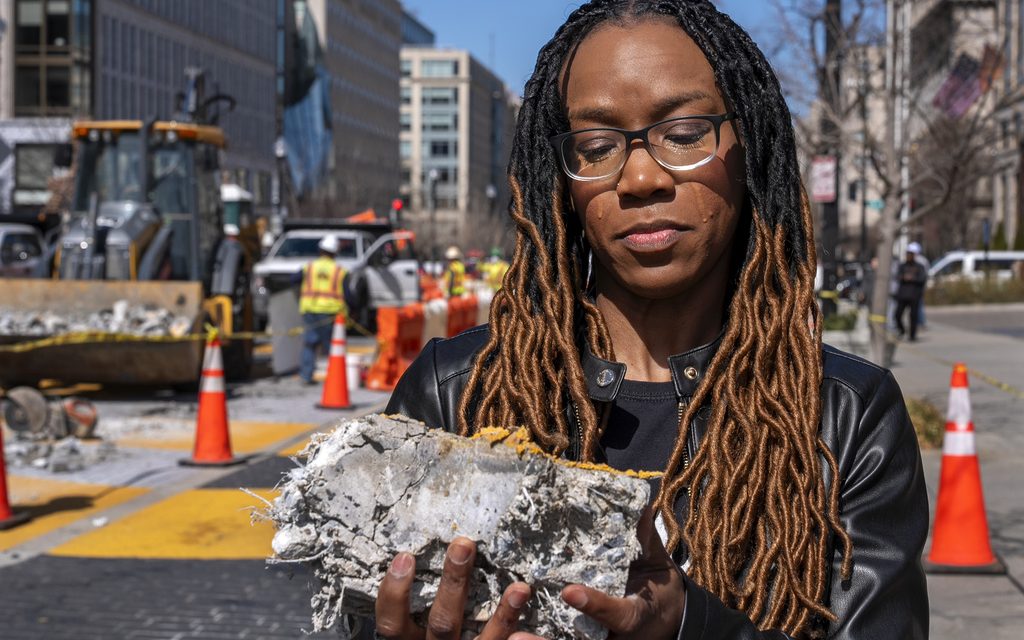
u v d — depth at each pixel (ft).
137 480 28.96
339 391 43.04
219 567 21.38
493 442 3.89
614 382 5.04
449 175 505.66
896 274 75.56
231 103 54.60
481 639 3.80
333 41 329.52
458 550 3.74
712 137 4.96
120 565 21.50
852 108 39.24
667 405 5.12
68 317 44.19
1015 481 26.30
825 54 38.42
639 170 4.91
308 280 50.47
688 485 4.87
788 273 5.25
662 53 4.98
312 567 3.93
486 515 3.81
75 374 43.57
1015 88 37.81
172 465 30.89
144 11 212.23
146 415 40.16
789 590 4.65
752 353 4.99
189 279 49.78
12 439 34.04
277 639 17.40
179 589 19.99
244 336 48.78
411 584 3.82
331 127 316.60
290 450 33.30
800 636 4.59
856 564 4.76
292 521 3.89
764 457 4.84
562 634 3.90
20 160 170.09
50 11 187.93
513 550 3.83
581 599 3.74
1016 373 51.52
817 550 4.70
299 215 251.80
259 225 78.54
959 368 19.92
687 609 4.04
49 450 32.04
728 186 5.01
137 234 47.16
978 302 122.11
